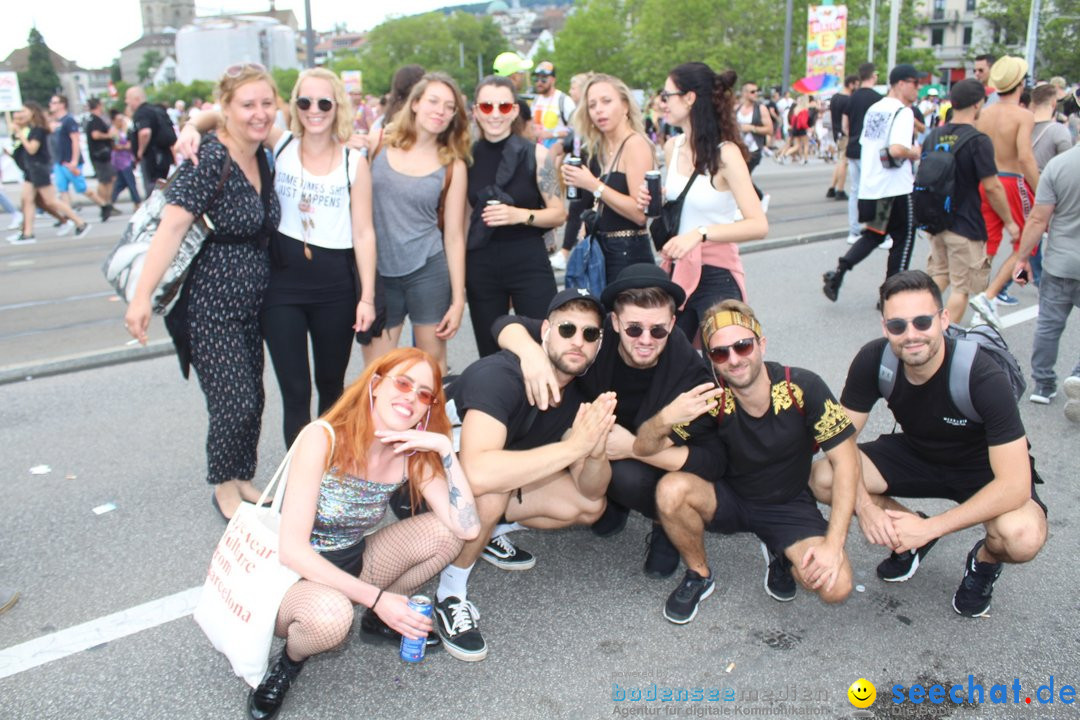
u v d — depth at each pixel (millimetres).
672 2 52938
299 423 3840
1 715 2613
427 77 3979
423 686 2793
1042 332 4926
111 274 3342
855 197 9727
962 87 5789
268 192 3574
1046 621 3111
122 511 3900
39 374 5680
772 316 6953
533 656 2941
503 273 4344
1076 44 45812
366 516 2793
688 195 4160
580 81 6820
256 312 3652
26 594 3252
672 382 3266
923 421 3180
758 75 49781
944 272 6309
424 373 2691
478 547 3029
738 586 3373
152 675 2822
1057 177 4582
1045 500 3957
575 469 3275
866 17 52406
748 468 3170
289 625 2564
